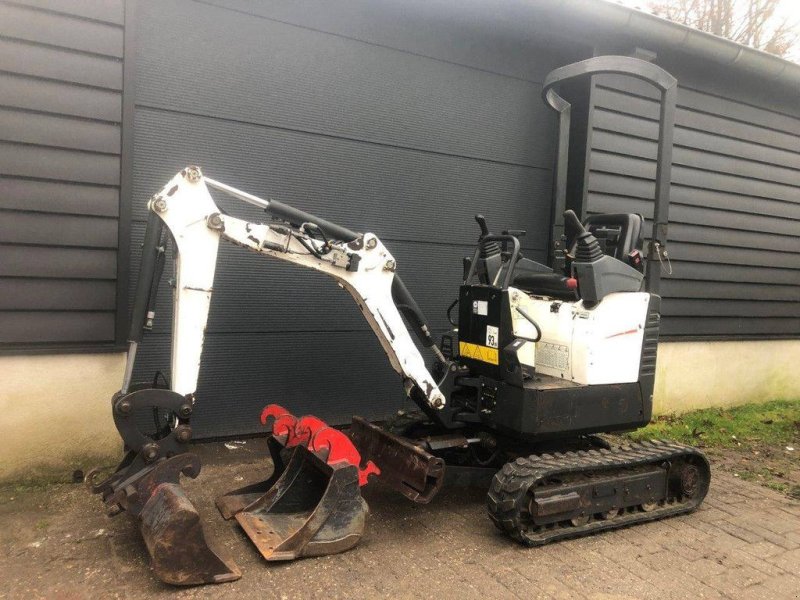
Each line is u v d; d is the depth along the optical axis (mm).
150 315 3201
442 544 3262
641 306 3789
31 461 3781
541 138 5812
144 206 4176
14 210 3656
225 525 3297
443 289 5430
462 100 5379
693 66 6000
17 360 3711
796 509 4031
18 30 3584
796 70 6203
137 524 3203
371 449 3838
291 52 4613
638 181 5926
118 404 2869
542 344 3881
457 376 3723
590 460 3492
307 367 4879
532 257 5859
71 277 3824
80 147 3785
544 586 2883
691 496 3904
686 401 6445
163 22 4156
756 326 6883
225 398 4602
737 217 6602
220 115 4391
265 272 4668
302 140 4707
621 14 5176
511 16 5109
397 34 5027
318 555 3020
